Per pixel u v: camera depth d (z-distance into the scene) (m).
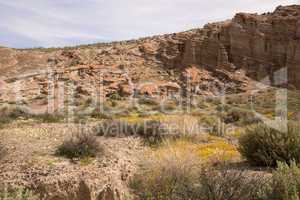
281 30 57.50
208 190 6.61
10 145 10.95
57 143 11.62
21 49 77.12
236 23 59.84
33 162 8.93
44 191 7.45
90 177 8.02
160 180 8.37
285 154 10.49
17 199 5.95
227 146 14.72
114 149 12.11
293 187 6.17
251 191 6.57
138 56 63.28
